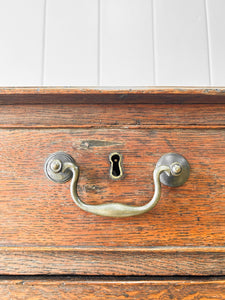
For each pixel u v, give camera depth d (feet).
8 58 3.13
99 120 1.37
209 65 3.20
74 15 3.22
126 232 1.30
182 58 3.19
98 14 3.23
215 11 3.25
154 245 1.30
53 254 1.30
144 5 3.25
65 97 1.32
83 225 1.30
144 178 1.34
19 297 1.25
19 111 1.38
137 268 1.29
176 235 1.31
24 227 1.30
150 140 1.37
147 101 1.36
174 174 1.26
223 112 1.39
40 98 1.33
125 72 3.15
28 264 1.29
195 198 1.34
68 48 3.17
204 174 1.35
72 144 1.36
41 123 1.37
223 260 1.31
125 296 1.26
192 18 3.24
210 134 1.38
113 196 1.33
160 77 3.16
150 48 3.20
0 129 1.37
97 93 1.28
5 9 3.20
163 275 1.29
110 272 1.28
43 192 1.33
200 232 1.31
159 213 1.32
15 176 1.34
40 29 3.19
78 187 1.33
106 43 3.19
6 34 3.16
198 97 1.33
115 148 1.36
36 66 3.13
